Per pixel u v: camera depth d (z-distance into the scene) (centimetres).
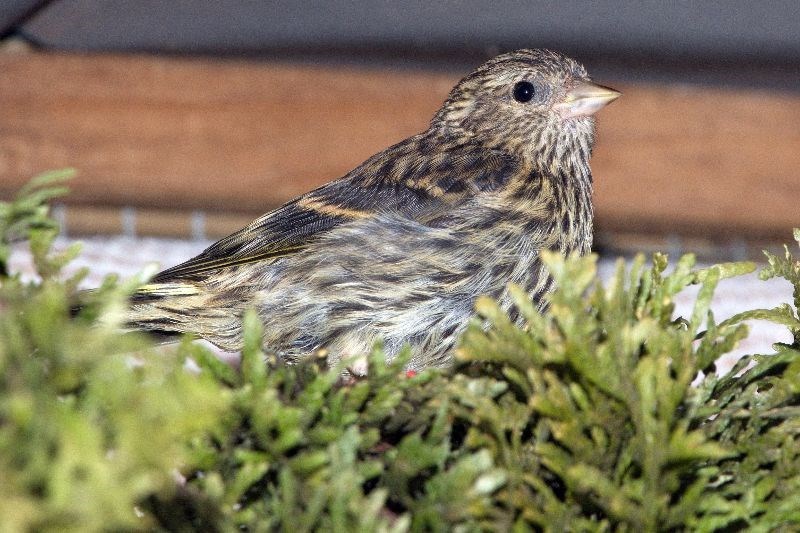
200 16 202
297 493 172
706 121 205
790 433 189
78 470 141
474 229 198
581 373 177
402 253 198
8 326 149
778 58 204
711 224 204
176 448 147
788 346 191
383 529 163
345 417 183
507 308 198
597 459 178
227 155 203
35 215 183
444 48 204
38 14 202
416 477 181
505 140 201
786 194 204
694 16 202
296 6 202
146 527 164
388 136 204
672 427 183
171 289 198
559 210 199
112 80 203
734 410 189
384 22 202
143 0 201
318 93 203
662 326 189
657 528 176
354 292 198
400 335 198
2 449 139
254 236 199
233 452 177
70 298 174
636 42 204
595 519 180
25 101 202
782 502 186
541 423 181
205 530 174
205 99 203
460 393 180
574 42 204
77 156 203
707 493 185
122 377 147
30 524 136
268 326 198
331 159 203
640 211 204
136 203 203
